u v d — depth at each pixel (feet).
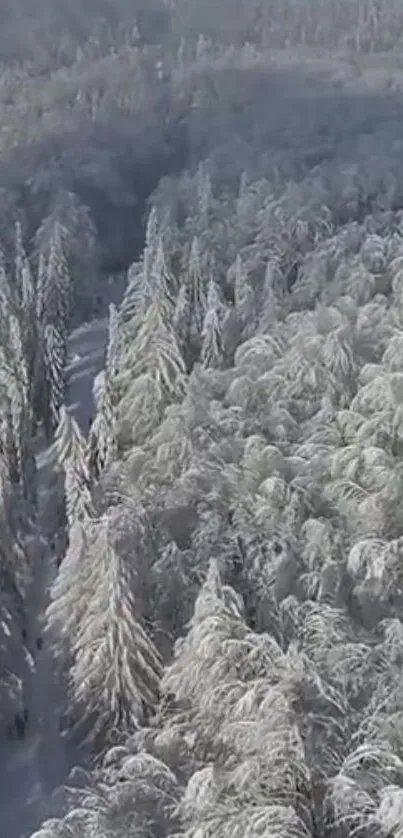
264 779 82.07
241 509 112.68
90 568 102.83
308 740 85.51
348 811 81.51
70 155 229.25
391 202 191.83
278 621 98.94
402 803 77.87
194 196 199.93
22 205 209.46
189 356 146.92
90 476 124.98
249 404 129.39
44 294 167.84
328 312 138.92
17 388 134.72
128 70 273.75
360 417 119.14
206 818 80.53
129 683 98.07
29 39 291.79
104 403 129.49
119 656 97.55
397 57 295.48
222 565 104.53
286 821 77.71
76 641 105.29
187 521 113.70
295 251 172.24
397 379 121.29
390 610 102.27
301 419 127.13
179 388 131.44
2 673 109.50
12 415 132.77
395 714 85.61
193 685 92.58
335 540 106.83
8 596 116.47
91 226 199.93
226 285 163.63
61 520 131.03
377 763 83.46
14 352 141.18
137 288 157.38
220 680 89.51
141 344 133.80
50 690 112.57
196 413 125.49
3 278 154.30
